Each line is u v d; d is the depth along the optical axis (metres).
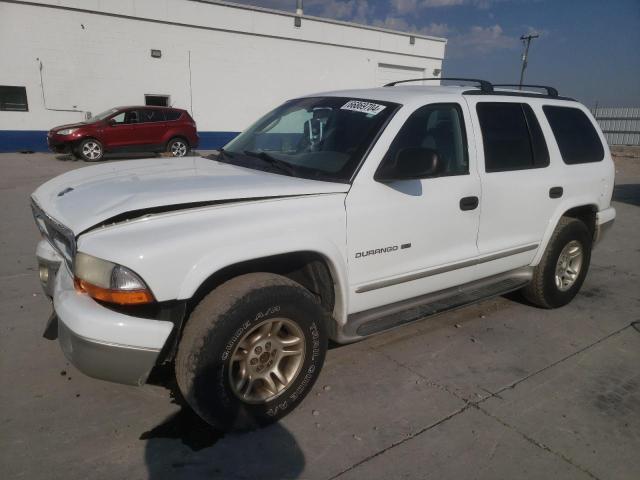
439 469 2.52
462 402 3.10
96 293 2.35
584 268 4.67
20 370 3.27
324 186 2.88
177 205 2.52
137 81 18.34
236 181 2.86
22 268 5.12
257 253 2.55
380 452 2.63
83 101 17.53
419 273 3.32
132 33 17.88
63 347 2.48
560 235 4.29
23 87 16.55
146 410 2.91
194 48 19.17
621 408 3.11
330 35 21.98
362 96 3.55
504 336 4.04
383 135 3.10
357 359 3.59
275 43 20.83
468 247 3.60
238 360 2.65
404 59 24.44
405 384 3.28
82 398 3.00
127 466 2.47
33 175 11.67
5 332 3.74
